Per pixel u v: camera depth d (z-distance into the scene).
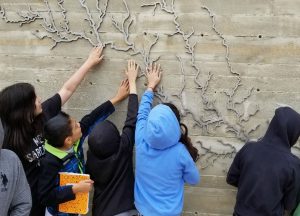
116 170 2.33
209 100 2.61
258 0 2.47
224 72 2.57
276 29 2.48
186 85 2.62
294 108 2.53
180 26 2.56
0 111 2.17
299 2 2.44
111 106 2.59
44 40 2.72
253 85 2.56
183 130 2.49
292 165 2.16
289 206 2.28
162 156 2.21
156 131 2.13
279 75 2.52
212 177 2.69
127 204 2.34
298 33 2.47
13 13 2.72
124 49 2.64
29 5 2.70
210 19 2.54
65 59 2.72
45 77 2.76
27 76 2.77
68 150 2.26
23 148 2.17
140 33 2.61
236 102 2.59
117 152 2.31
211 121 2.63
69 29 2.68
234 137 2.63
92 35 2.66
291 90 2.52
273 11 2.47
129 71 2.61
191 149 2.38
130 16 2.61
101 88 2.70
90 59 2.62
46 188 2.17
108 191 2.32
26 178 2.04
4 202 1.73
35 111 2.23
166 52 2.60
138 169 2.29
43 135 2.28
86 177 2.22
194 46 2.57
